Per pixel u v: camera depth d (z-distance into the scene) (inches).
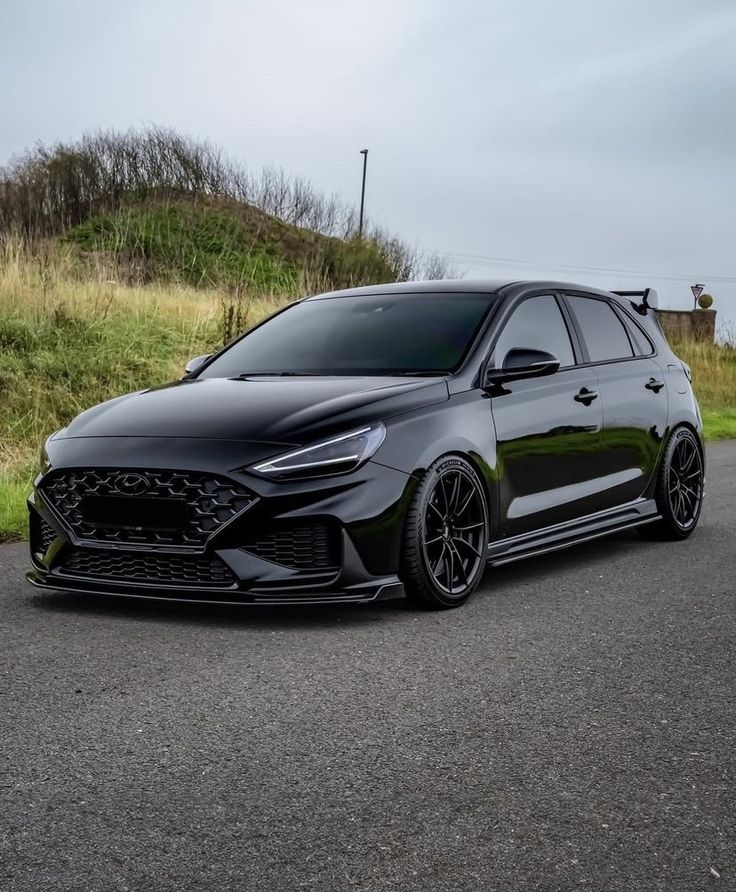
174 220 1053.8
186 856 95.5
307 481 174.2
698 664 159.5
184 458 175.3
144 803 106.8
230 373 221.0
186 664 155.0
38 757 118.9
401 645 167.3
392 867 93.9
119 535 179.6
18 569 223.1
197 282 812.0
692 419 270.8
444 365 206.7
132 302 573.3
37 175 1166.3
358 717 133.7
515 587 212.1
